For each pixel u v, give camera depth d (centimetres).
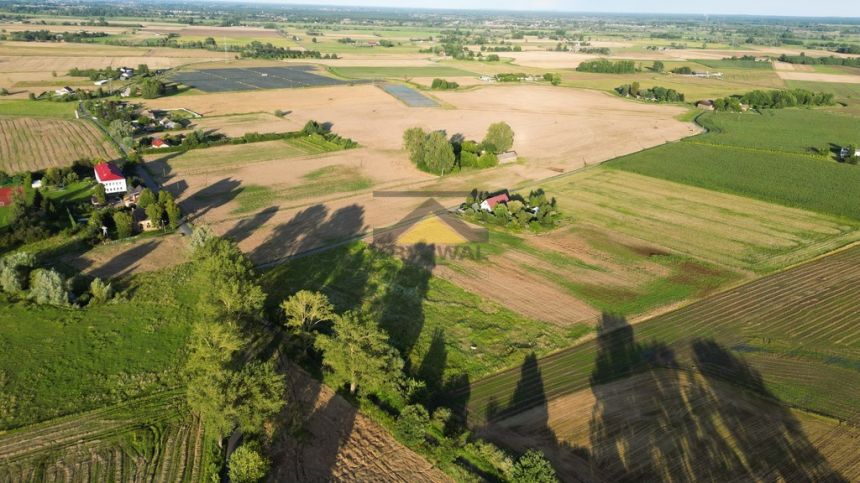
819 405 4728
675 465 4072
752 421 4522
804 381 5025
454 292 6381
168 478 3897
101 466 3972
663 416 4562
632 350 5422
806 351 5459
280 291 6259
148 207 7738
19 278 6059
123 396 4631
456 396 4756
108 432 4266
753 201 9688
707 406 4681
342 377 4653
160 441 4206
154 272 6656
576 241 7875
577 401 4722
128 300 6019
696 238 8050
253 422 4019
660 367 5184
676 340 5600
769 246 7831
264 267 6819
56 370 4878
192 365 4584
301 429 4328
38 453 4047
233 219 8362
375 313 5884
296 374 4941
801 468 4066
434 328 5662
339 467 4006
